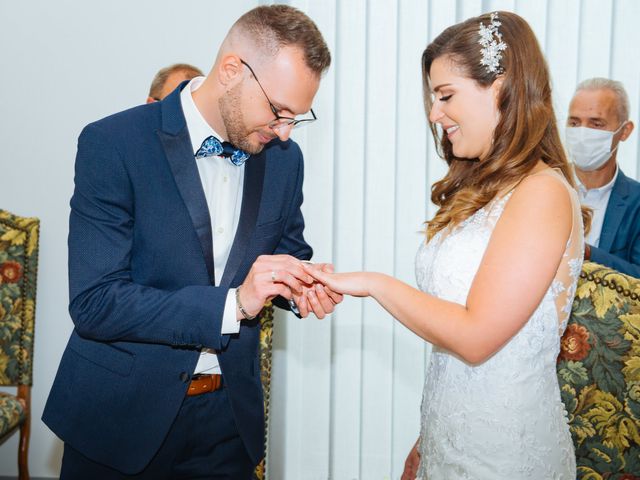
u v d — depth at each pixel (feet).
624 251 8.38
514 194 4.33
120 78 9.37
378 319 9.44
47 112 9.39
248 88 4.76
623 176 8.51
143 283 5.03
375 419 9.52
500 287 4.09
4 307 8.55
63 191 9.49
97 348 5.11
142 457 5.04
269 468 9.45
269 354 7.04
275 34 4.71
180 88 5.27
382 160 9.25
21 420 8.45
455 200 4.69
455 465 4.55
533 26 9.12
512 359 4.41
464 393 4.53
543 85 4.52
